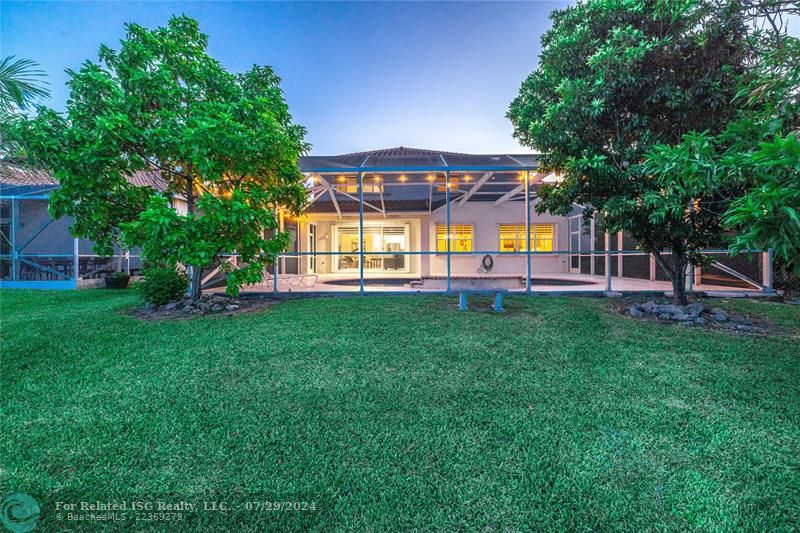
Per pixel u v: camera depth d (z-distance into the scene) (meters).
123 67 5.17
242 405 2.54
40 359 3.47
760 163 2.13
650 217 4.36
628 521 1.47
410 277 12.88
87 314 5.51
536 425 2.22
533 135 5.41
